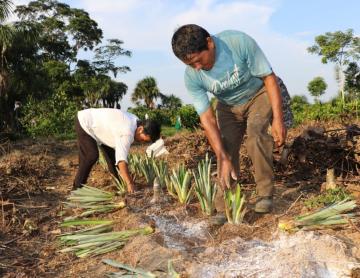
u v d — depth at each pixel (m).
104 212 4.36
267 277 2.67
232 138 3.98
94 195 4.54
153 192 4.61
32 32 17.84
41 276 3.26
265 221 3.61
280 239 3.19
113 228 3.89
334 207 3.45
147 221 3.80
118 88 48.81
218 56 3.46
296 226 3.26
